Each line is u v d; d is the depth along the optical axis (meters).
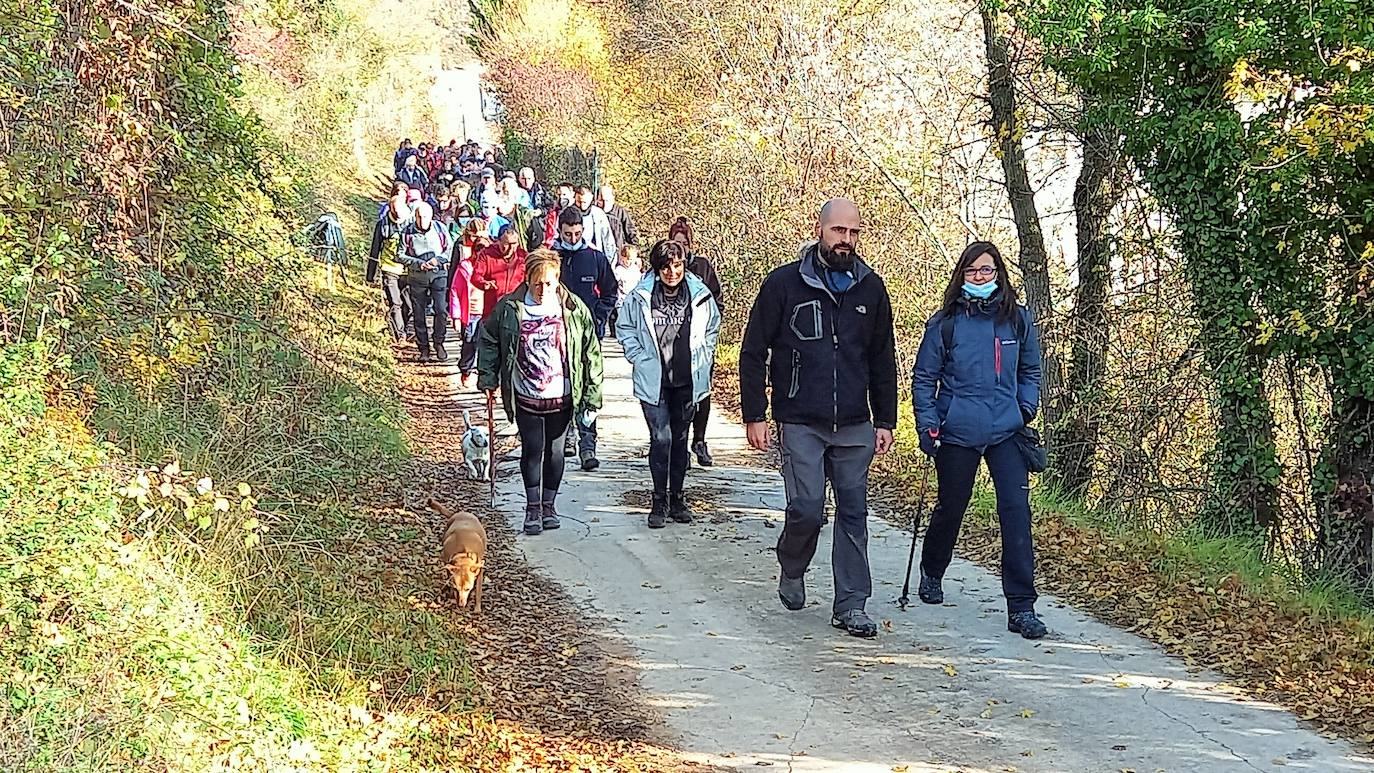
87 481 5.15
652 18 22.23
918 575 7.38
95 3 7.15
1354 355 8.04
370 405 10.31
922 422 6.42
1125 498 9.60
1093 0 8.48
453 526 6.76
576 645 6.23
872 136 14.18
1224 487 8.99
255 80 20.28
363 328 14.22
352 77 27.61
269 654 5.06
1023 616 6.29
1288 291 8.30
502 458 10.14
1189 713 5.30
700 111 18.77
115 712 4.08
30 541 4.56
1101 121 9.26
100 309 7.03
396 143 39.31
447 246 14.43
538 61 31.38
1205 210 8.65
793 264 6.32
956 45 13.75
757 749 5.05
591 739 5.15
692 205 19.48
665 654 6.12
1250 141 8.02
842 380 6.23
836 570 6.41
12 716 3.93
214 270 8.91
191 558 5.45
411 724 4.96
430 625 6.02
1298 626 6.27
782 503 9.09
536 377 8.00
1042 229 10.84
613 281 10.59
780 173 15.75
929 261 13.59
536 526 8.14
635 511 8.76
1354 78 7.17
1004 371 6.37
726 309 16.47
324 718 4.80
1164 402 9.38
